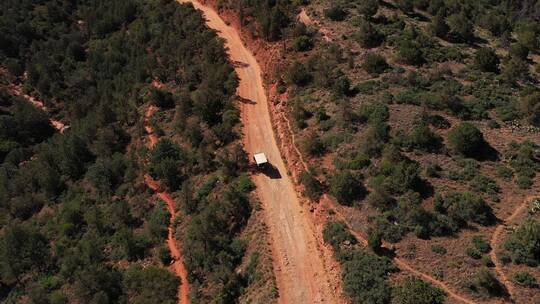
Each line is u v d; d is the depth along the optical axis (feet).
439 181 200.13
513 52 306.14
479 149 214.07
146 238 230.27
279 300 178.50
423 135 214.69
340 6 343.87
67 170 287.07
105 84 352.28
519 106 240.94
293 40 316.81
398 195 196.03
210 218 212.43
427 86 257.96
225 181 238.68
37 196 283.79
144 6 420.36
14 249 236.43
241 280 193.36
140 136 292.61
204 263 205.05
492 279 159.94
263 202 222.89
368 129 230.68
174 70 329.11
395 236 180.65
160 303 196.85
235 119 275.59
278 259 194.39
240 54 340.18
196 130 266.57
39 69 386.93
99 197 266.77
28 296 226.58
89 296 206.39
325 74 269.85
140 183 260.01
